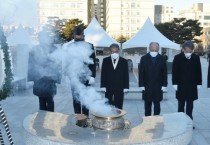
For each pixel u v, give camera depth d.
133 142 3.53
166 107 9.85
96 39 20.08
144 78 6.74
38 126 4.21
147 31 20.84
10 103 10.03
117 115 4.07
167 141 3.69
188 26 43.31
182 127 4.21
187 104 6.92
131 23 102.56
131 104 10.29
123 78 6.70
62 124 4.33
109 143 3.50
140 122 4.49
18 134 6.45
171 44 20.23
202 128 7.19
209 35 80.44
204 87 14.90
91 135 3.80
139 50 29.80
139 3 101.69
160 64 6.65
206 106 9.97
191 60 6.80
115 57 6.67
